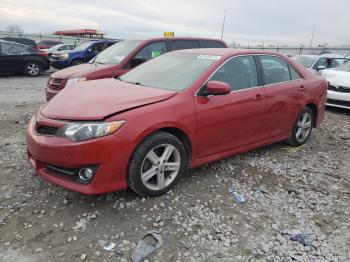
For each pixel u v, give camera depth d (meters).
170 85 4.29
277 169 4.87
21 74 15.96
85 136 3.30
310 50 28.98
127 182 3.61
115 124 3.37
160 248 3.05
